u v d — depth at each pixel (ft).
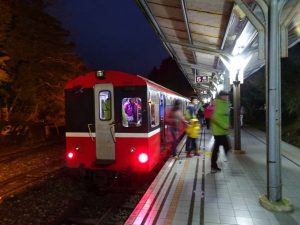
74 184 29.89
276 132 16.49
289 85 57.16
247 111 87.71
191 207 17.17
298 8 17.81
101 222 20.26
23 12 59.98
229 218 15.56
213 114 24.73
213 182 22.08
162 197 18.95
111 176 25.21
